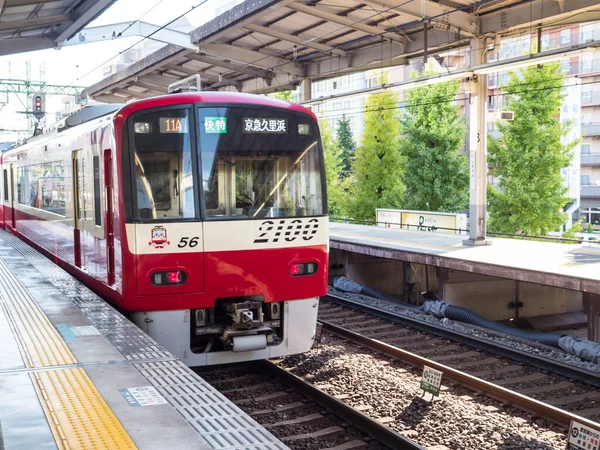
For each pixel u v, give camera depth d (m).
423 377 7.29
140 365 5.11
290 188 7.89
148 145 7.31
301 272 7.94
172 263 7.31
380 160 29.45
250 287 7.64
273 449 3.64
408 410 6.97
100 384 4.61
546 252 14.05
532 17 13.66
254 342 7.53
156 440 3.62
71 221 10.08
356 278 17.12
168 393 4.46
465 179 27.48
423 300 16.83
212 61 21.11
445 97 27.08
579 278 10.36
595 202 48.66
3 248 13.27
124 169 7.24
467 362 9.43
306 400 7.32
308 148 8.00
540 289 14.75
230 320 7.76
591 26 44.66
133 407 4.14
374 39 17.61
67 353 5.41
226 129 7.57
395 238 17.41
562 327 14.43
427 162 27.33
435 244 15.87
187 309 7.43
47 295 7.98
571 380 8.45
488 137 25.34
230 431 3.87
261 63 20.27
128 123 7.27
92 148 8.59
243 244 7.59
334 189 34.72
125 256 7.23
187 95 7.50
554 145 24.42
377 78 29.28
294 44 18.88
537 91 23.92
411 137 27.59
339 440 6.30
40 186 12.98
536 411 6.78
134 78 23.23
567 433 6.31
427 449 5.98
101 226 8.33
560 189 24.81
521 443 6.07
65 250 10.68
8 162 18.14
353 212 29.97
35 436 3.64
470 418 6.67
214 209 7.49
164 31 18.41
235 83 24.58
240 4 15.34
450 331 10.66
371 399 7.34
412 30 16.44
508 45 41.16
